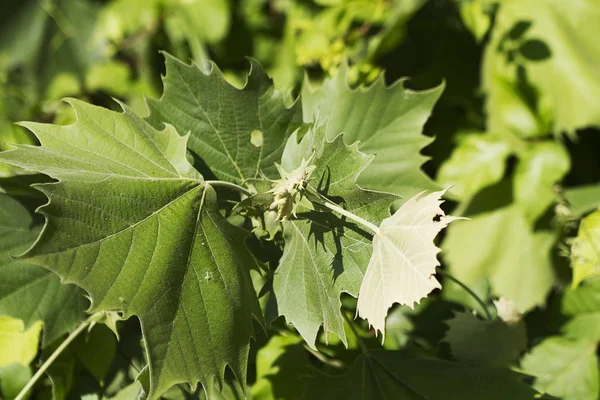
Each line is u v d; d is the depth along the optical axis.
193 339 1.07
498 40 1.46
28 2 1.76
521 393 1.17
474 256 1.44
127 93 1.60
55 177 1.04
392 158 1.21
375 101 1.21
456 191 1.44
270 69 1.56
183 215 1.08
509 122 1.44
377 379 1.18
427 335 1.28
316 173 1.10
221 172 1.15
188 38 1.56
